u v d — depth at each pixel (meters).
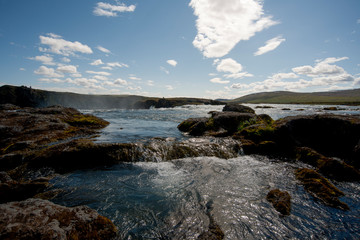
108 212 5.64
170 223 5.21
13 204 4.52
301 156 10.81
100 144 10.27
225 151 11.71
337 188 7.15
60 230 3.90
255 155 11.79
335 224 5.25
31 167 8.82
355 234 4.88
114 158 9.88
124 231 4.85
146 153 10.57
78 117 22.33
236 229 5.02
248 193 6.87
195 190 7.08
